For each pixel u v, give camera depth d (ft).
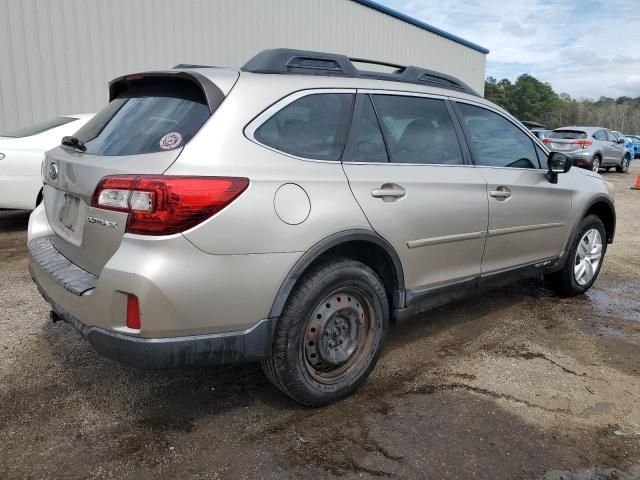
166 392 10.04
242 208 7.99
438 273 11.33
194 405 9.63
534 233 13.83
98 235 8.14
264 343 8.54
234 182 7.97
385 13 53.98
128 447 8.39
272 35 41.96
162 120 8.81
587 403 10.10
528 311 15.12
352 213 9.31
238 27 39.32
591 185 16.05
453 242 11.44
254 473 7.85
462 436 8.87
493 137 13.17
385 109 10.75
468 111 12.66
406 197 10.31
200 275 7.70
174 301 7.55
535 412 9.71
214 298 7.87
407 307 10.82
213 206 7.73
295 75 9.71
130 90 10.40
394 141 10.71
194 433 8.79
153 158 8.02
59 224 9.78
